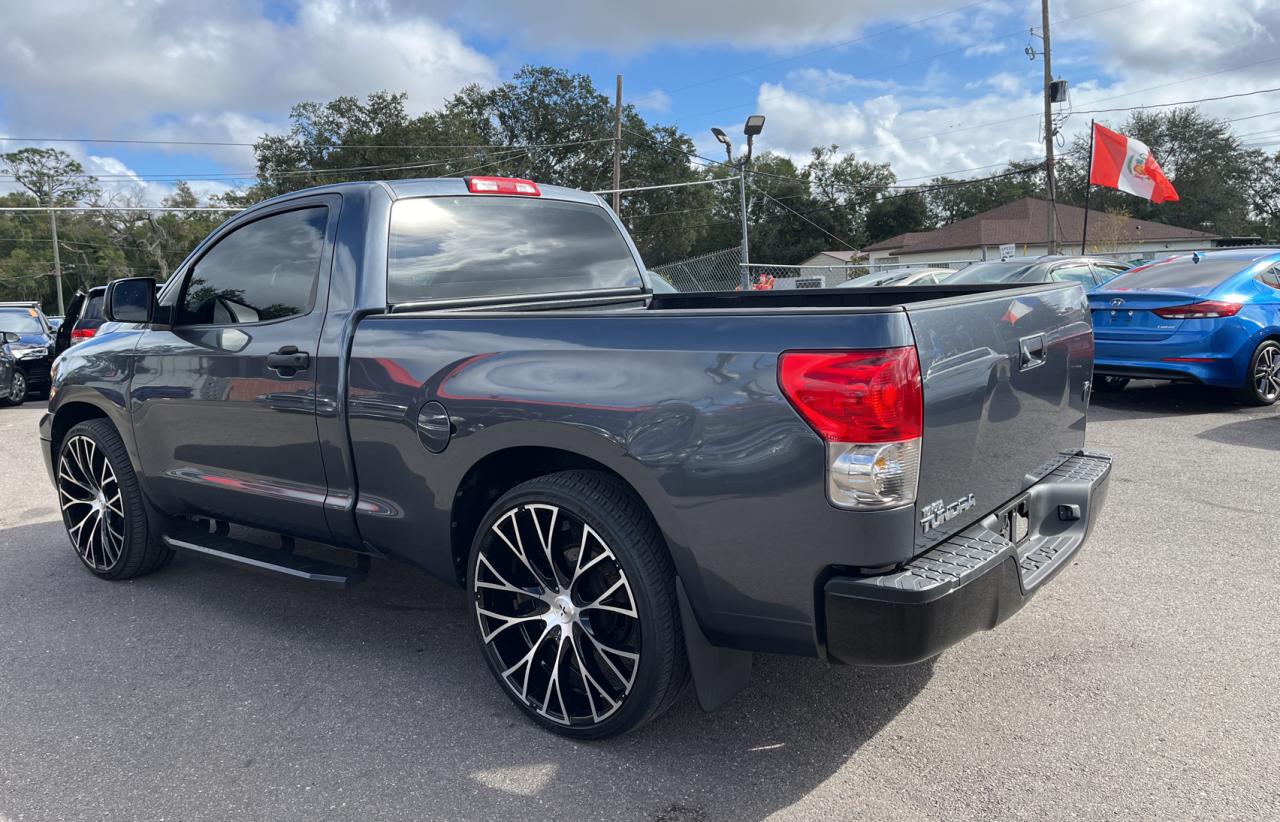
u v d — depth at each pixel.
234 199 65.50
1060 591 3.88
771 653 2.44
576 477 2.68
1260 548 4.34
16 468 7.49
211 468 3.72
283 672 3.32
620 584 2.57
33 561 4.76
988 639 3.42
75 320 10.78
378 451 3.07
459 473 2.85
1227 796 2.38
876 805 2.39
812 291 4.20
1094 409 8.40
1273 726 2.73
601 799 2.46
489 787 2.53
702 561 2.39
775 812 2.38
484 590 2.93
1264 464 5.99
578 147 55.22
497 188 3.73
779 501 2.24
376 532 3.18
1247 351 7.88
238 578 4.40
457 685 3.19
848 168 75.25
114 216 81.06
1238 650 3.26
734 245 74.88
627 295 4.18
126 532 4.18
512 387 2.68
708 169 56.53
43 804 2.49
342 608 3.96
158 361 3.82
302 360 3.23
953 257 51.34
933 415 2.24
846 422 2.12
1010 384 2.67
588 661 2.72
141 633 3.72
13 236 78.00
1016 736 2.73
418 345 2.94
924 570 2.25
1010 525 2.82
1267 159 63.12
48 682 3.28
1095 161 22.25
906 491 2.17
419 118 53.22
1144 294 8.04
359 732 2.86
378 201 3.29
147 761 2.71
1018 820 2.31
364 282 3.19
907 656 2.19
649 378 2.42
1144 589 3.87
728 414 2.28
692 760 2.65
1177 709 2.85
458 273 3.48
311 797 2.50
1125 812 2.32
